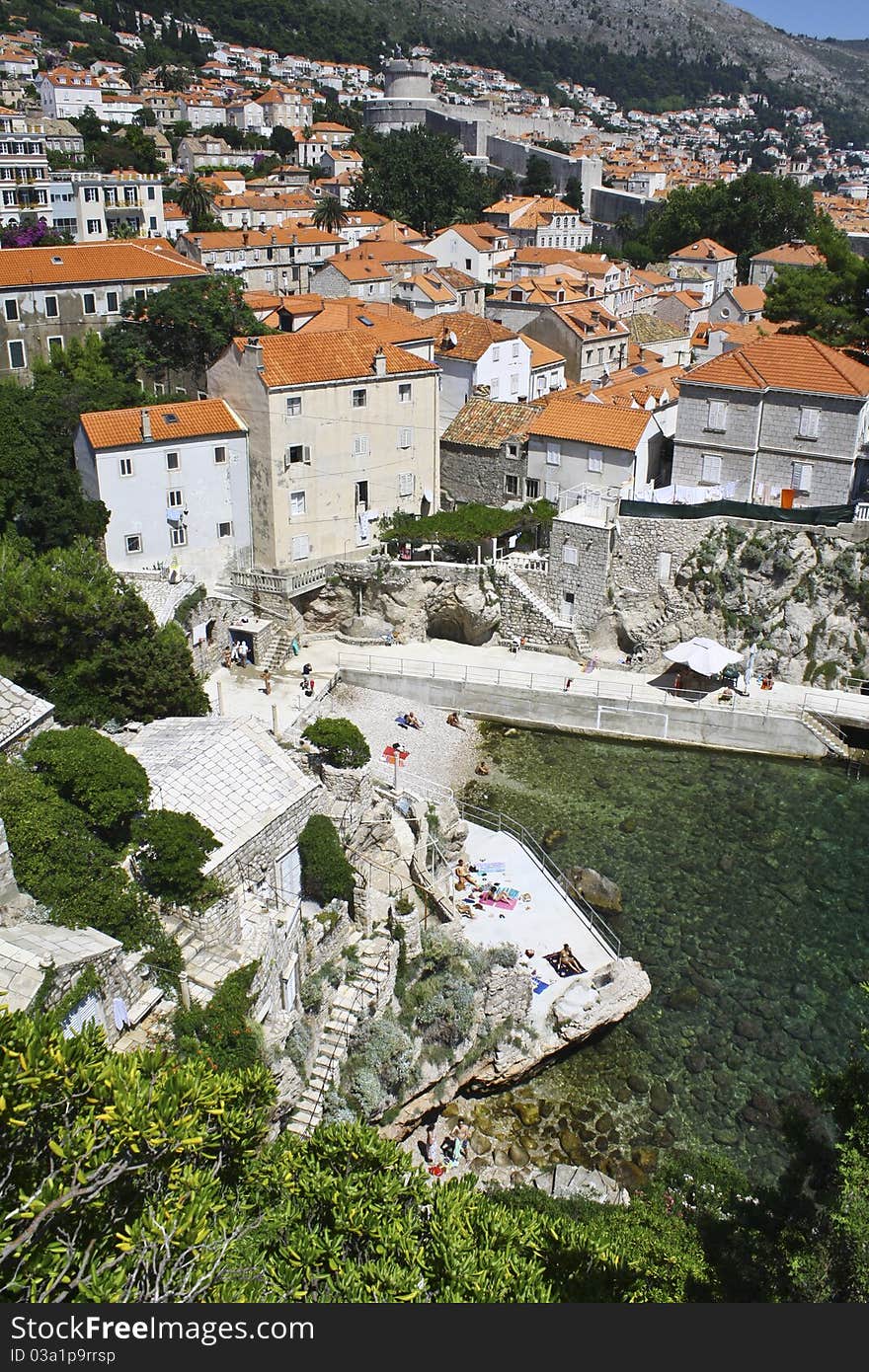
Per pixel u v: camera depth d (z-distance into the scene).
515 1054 38.47
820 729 63.09
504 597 73.62
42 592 49.88
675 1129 37.19
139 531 67.69
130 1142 15.60
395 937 38.19
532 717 67.12
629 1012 42.12
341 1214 18.39
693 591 70.12
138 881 32.47
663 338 126.69
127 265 84.19
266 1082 20.50
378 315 94.88
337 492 74.25
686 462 75.69
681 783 61.00
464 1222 18.75
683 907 49.38
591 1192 32.69
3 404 64.44
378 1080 34.00
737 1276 23.56
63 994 26.47
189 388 82.62
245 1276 16.17
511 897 47.06
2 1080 14.90
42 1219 14.43
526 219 192.25
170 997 30.41
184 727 42.12
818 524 67.62
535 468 78.25
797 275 87.69
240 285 86.50
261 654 69.12
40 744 35.12
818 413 70.12
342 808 41.84
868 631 67.38
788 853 54.09
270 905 35.28
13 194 134.88
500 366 92.88
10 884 29.62
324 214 169.38
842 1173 22.81
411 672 69.00
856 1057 40.53
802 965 45.62
